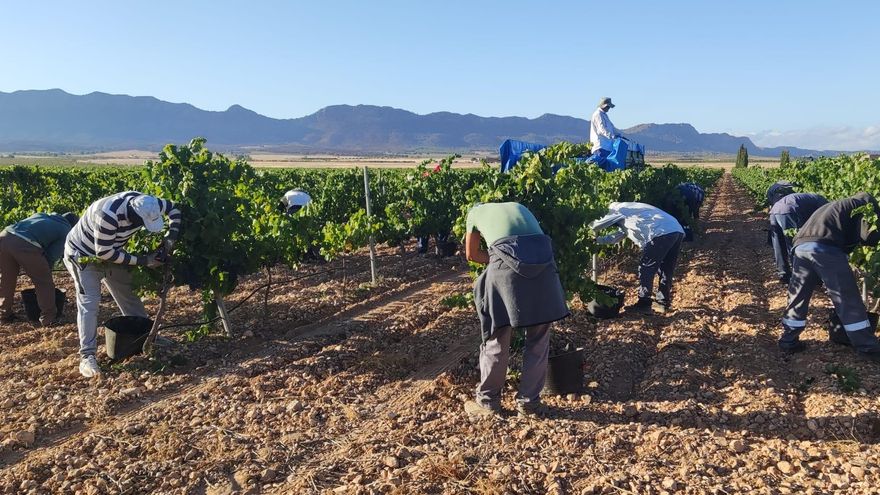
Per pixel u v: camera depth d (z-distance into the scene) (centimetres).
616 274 1098
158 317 657
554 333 711
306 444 471
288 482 414
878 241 593
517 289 481
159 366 643
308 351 702
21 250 770
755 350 648
